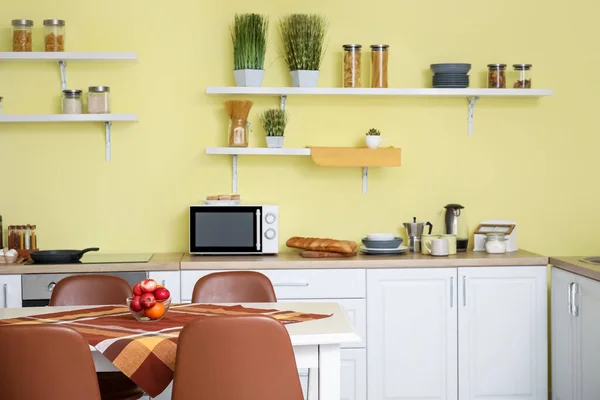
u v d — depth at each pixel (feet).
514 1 15.46
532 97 15.47
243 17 14.58
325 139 15.29
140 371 8.18
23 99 14.84
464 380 13.85
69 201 14.98
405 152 15.40
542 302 13.91
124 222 15.07
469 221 15.55
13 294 13.16
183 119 15.07
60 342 7.72
